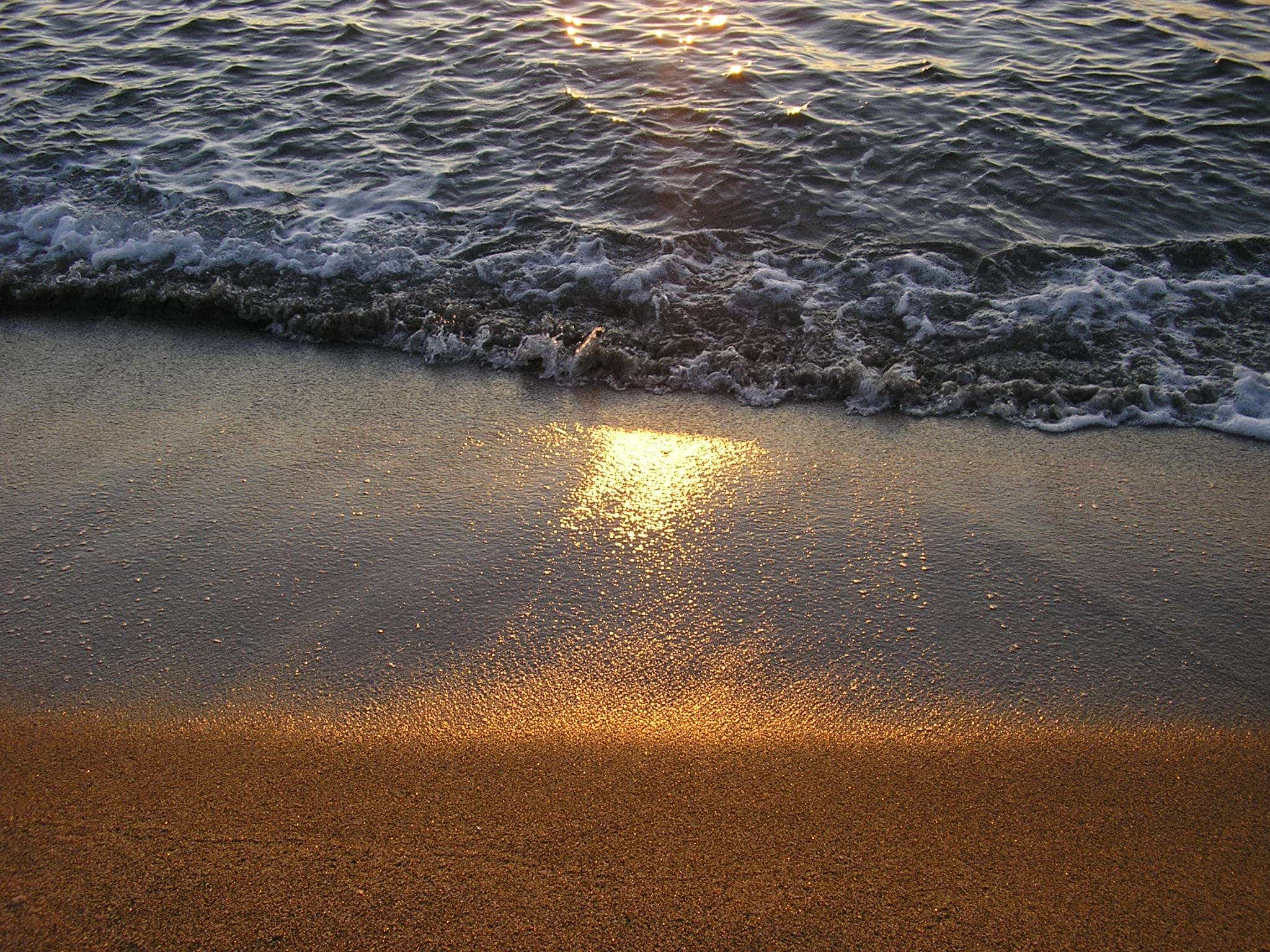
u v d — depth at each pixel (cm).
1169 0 991
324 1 1005
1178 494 412
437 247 603
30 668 314
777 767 279
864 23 941
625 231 613
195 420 459
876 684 312
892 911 235
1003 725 297
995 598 351
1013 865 248
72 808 261
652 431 457
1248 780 277
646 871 244
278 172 686
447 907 234
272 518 388
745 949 225
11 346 528
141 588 350
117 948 224
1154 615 344
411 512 394
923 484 418
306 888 238
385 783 271
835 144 713
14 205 649
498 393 488
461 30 927
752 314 542
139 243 603
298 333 539
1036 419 466
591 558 369
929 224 623
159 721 293
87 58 866
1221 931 232
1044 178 670
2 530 379
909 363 501
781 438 452
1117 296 548
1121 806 268
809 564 368
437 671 314
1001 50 876
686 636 332
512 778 273
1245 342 516
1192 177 671
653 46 888
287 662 317
